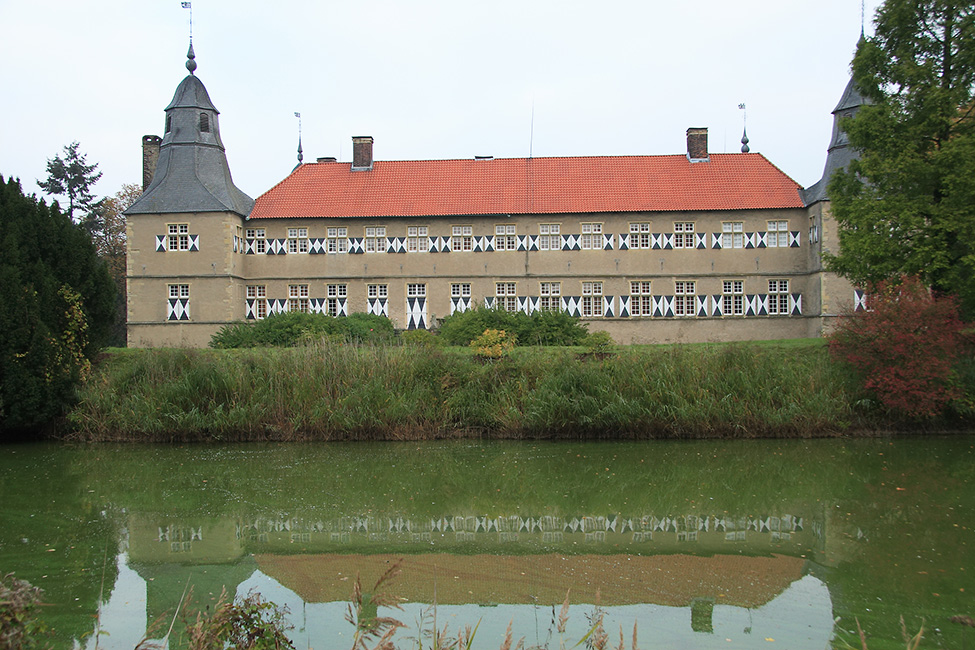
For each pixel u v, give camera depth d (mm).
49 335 19297
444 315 35188
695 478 15047
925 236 21391
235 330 28031
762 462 16375
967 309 20844
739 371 19766
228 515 12469
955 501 13227
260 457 17047
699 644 7492
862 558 10219
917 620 8164
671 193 35438
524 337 26719
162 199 34531
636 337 34594
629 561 10117
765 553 10492
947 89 20953
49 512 12617
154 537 11258
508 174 37062
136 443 18812
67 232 21484
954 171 20422
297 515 12492
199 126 35500
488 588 9062
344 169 37875
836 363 20422
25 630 5785
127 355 23391
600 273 35031
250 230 35750
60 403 19297
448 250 35281
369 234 35438
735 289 34750
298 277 35531
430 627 7852
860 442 18547
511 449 17891
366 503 13258
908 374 18812
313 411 19016
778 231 34625
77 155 53188
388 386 19797
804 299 34438
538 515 12531
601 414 18828
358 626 5637
